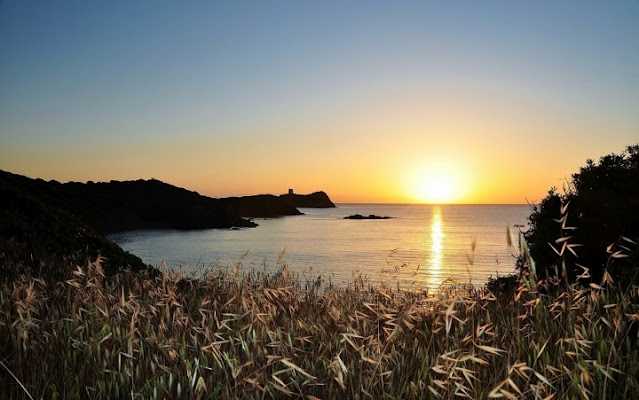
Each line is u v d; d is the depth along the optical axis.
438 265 39.53
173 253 58.88
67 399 3.48
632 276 5.03
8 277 7.28
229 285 6.58
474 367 3.58
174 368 3.82
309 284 6.68
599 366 3.08
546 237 10.88
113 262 19.27
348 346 4.21
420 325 4.62
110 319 4.68
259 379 3.48
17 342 3.91
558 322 4.07
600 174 11.63
